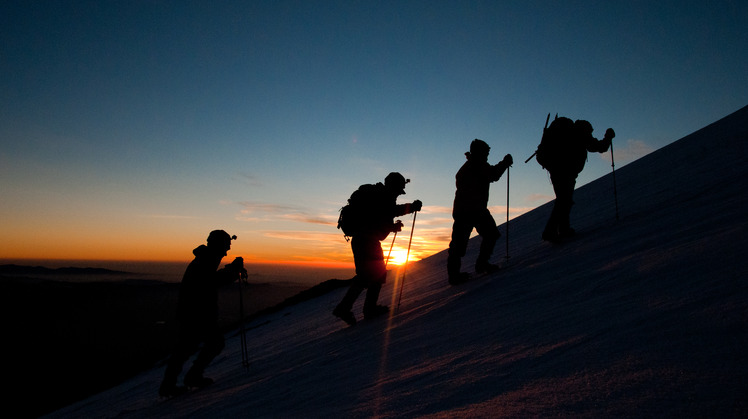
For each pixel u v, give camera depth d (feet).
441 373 8.38
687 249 10.50
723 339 5.73
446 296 17.52
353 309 30.27
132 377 42.11
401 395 7.86
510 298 12.89
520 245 29.37
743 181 16.22
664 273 9.45
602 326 7.80
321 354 15.34
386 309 20.48
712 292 7.36
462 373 7.95
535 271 15.29
